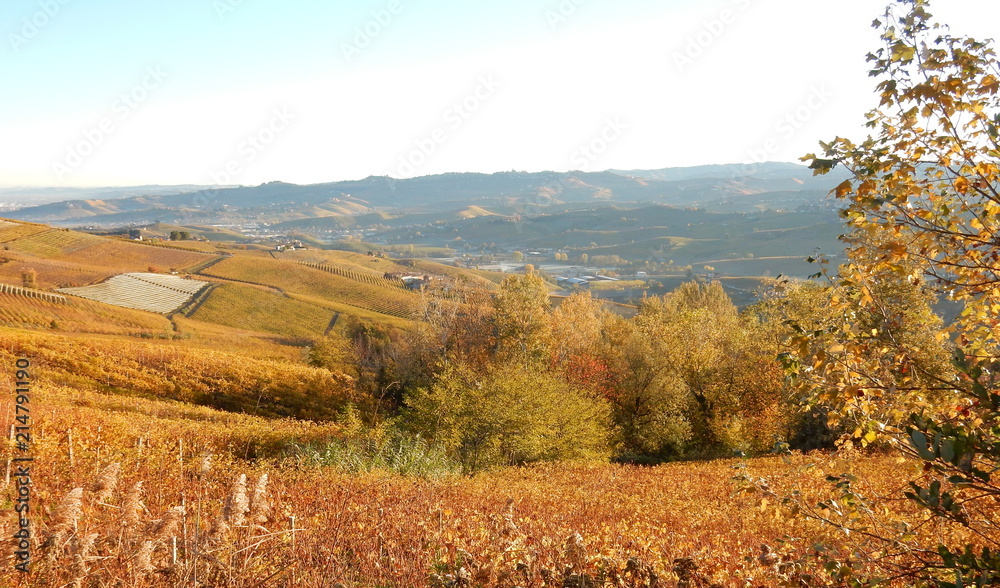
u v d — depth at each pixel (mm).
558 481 21172
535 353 45875
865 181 4273
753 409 39781
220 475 13055
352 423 22141
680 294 66938
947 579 3648
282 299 102750
